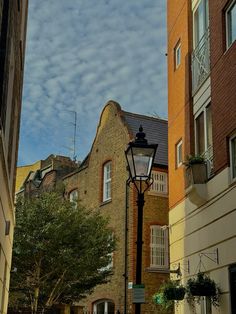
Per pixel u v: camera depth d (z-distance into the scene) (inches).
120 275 842.8
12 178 495.2
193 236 527.2
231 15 466.0
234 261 416.2
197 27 575.5
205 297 479.2
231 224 427.2
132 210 848.3
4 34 309.3
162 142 934.4
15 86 468.1
